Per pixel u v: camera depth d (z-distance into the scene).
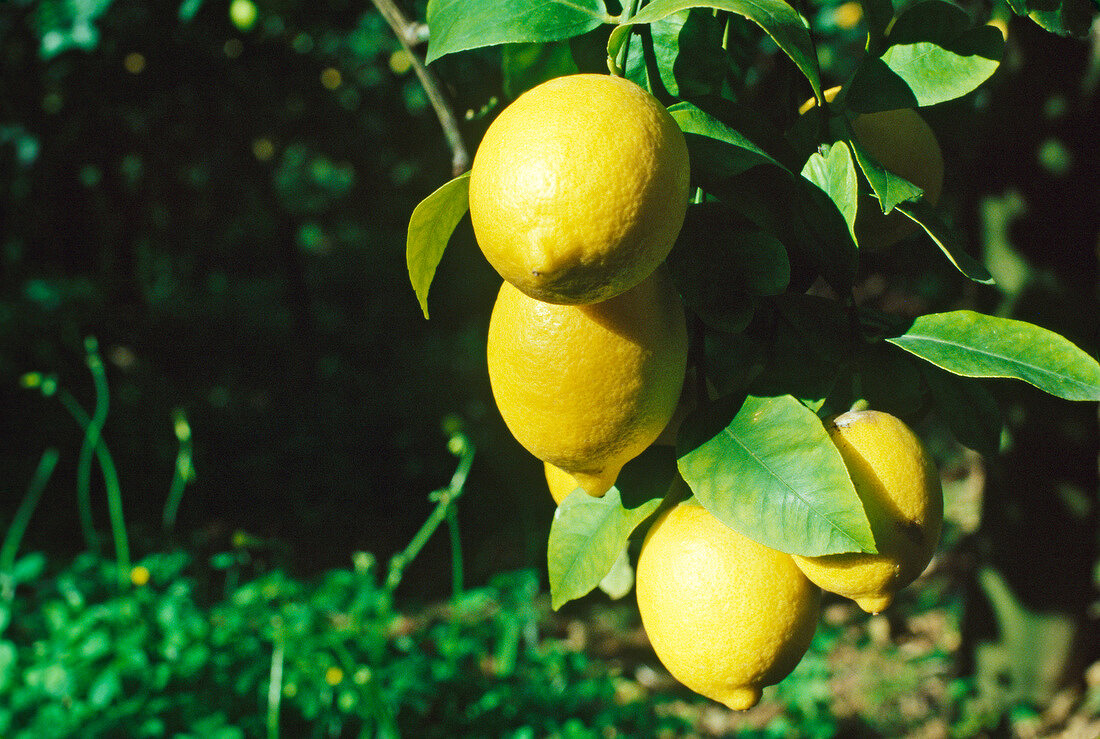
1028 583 2.03
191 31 2.97
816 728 2.08
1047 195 1.76
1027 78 1.75
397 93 4.14
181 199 5.35
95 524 3.62
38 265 4.79
